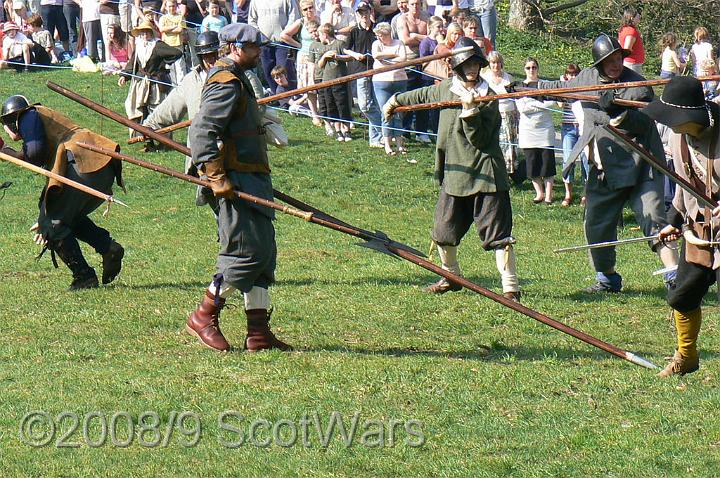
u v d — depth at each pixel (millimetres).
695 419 11547
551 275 20297
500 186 17344
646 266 21344
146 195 28328
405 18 32719
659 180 17609
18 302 17094
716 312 17188
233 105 13375
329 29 33031
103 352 14234
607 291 18562
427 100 17406
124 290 17984
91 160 17625
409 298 17594
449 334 15508
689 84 11594
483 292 13312
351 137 34219
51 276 19375
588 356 14297
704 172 11867
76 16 44406
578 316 16766
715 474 10148
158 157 32062
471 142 16953
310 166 31234
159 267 20312
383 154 32594
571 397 12383
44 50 42031
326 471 10336
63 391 12438
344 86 33438
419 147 33375
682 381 12906
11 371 13320
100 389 12484
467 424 11500
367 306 17016
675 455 10617
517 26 53625
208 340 14250
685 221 12609
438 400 12188
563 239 25062
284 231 24250
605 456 10609
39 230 17859
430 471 10336
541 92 15922
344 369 13195
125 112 36125
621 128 17109
